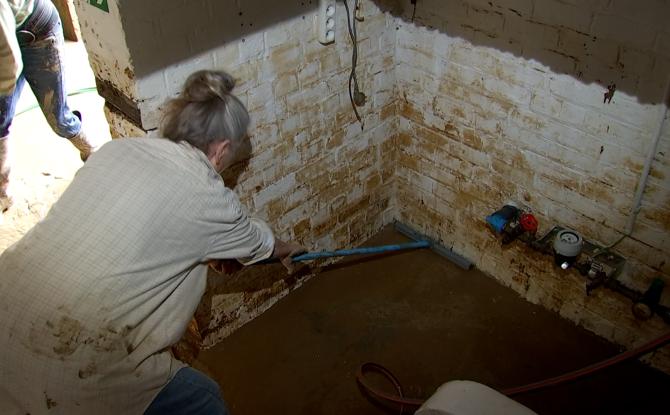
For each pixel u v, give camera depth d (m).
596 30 1.97
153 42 1.85
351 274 3.01
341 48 2.44
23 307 1.44
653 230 2.19
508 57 2.28
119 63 1.88
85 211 1.46
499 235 2.76
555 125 2.28
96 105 3.88
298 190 2.65
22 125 3.75
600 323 2.58
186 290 1.68
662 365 2.44
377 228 3.26
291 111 2.40
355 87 2.60
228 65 2.09
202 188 1.56
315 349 2.65
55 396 1.47
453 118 2.65
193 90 1.62
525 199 2.57
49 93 2.96
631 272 2.35
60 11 4.37
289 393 2.47
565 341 2.63
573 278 2.56
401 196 3.20
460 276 2.97
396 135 2.98
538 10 2.09
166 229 1.51
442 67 2.55
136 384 1.56
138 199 1.48
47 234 1.46
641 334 2.45
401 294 2.89
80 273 1.43
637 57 1.92
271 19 2.12
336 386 2.49
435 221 3.09
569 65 2.11
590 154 2.23
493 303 2.83
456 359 2.58
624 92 2.01
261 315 2.82
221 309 2.61
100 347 1.46
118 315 1.46
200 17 1.92
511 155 2.51
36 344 1.44
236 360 2.62
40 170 3.43
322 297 2.89
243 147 2.30
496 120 2.48
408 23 2.56
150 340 1.60
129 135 2.10
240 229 1.72
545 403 2.38
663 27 1.81
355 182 2.92
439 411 1.32
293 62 2.29
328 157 2.69
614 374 2.47
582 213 2.39
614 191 2.22
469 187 2.79
